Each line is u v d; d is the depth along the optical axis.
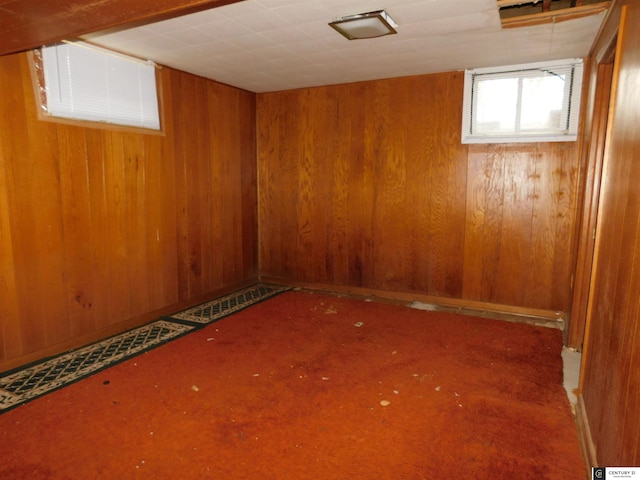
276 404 2.39
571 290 3.39
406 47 3.33
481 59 3.66
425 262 4.38
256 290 4.88
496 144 3.96
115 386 2.59
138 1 1.73
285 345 3.24
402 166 4.36
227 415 2.28
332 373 2.78
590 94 3.30
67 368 2.83
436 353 3.10
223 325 3.68
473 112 3.99
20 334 2.87
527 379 2.70
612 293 1.73
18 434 2.10
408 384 2.63
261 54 3.49
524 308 4.01
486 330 3.57
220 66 3.84
